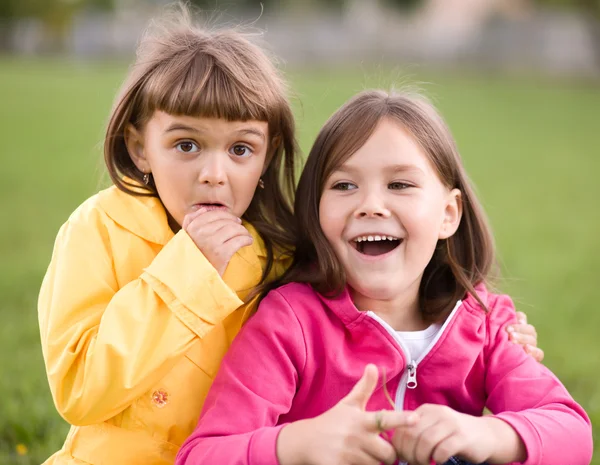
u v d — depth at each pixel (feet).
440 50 110.01
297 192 8.40
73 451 7.97
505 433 7.06
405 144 7.88
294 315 7.80
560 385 8.00
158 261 7.54
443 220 8.29
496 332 8.39
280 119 8.46
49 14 114.62
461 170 8.55
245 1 131.64
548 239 27.07
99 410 7.38
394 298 8.22
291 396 7.62
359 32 112.88
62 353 7.45
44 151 41.52
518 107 69.21
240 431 7.16
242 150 8.05
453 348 8.00
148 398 7.87
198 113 7.70
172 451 7.89
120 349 7.24
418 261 7.92
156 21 9.37
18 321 16.52
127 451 7.80
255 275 8.48
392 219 7.80
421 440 6.64
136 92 8.15
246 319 8.42
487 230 8.81
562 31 104.17
